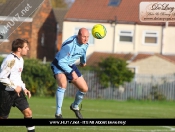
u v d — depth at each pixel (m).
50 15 107.69
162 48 98.44
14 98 23.39
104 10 100.94
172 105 69.62
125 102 72.31
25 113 23.66
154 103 72.31
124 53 97.88
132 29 99.12
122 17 99.50
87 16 100.44
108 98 75.75
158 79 75.94
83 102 66.50
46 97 73.38
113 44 100.00
